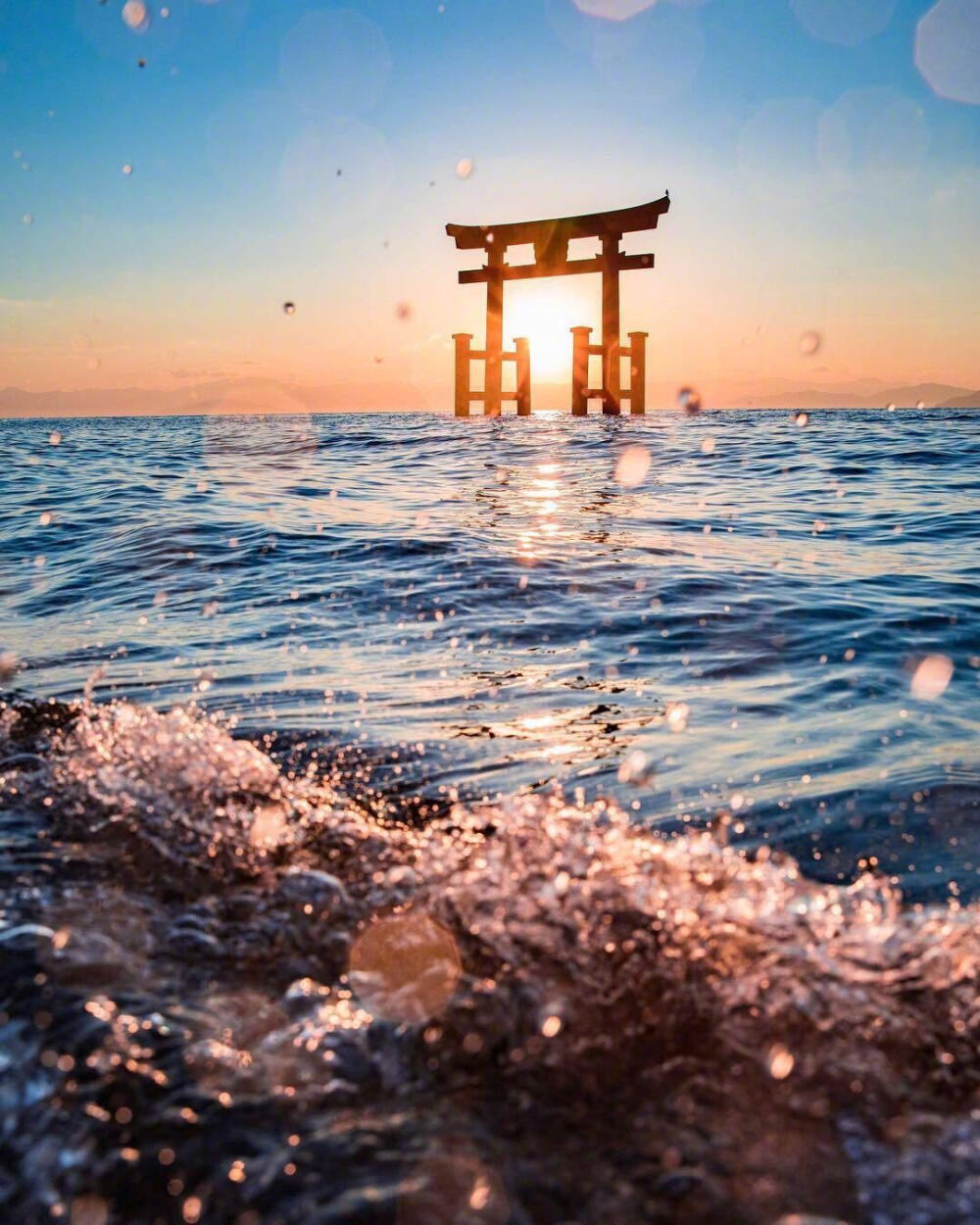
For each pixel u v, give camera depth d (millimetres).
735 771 1767
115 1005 1008
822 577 3564
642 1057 951
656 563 3871
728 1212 759
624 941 1137
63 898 1248
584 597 3268
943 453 8070
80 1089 878
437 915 1205
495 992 1046
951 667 2441
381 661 2551
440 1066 933
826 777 1728
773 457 8414
